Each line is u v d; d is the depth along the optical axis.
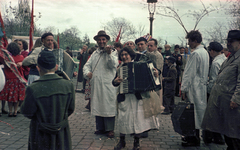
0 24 3.42
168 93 4.37
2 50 3.52
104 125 3.21
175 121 2.83
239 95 2.19
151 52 3.37
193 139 2.82
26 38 4.78
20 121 3.92
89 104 4.72
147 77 2.55
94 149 2.65
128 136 3.10
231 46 2.37
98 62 3.38
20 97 4.23
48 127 1.69
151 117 2.62
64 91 1.78
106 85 3.24
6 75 4.14
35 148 1.71
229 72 2.32
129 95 2.62
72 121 3.89
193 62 2.83
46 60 1.76
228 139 2.44
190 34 2.95
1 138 3.04
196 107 2.80
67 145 1.85
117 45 3.91
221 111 2.38
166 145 2.85
